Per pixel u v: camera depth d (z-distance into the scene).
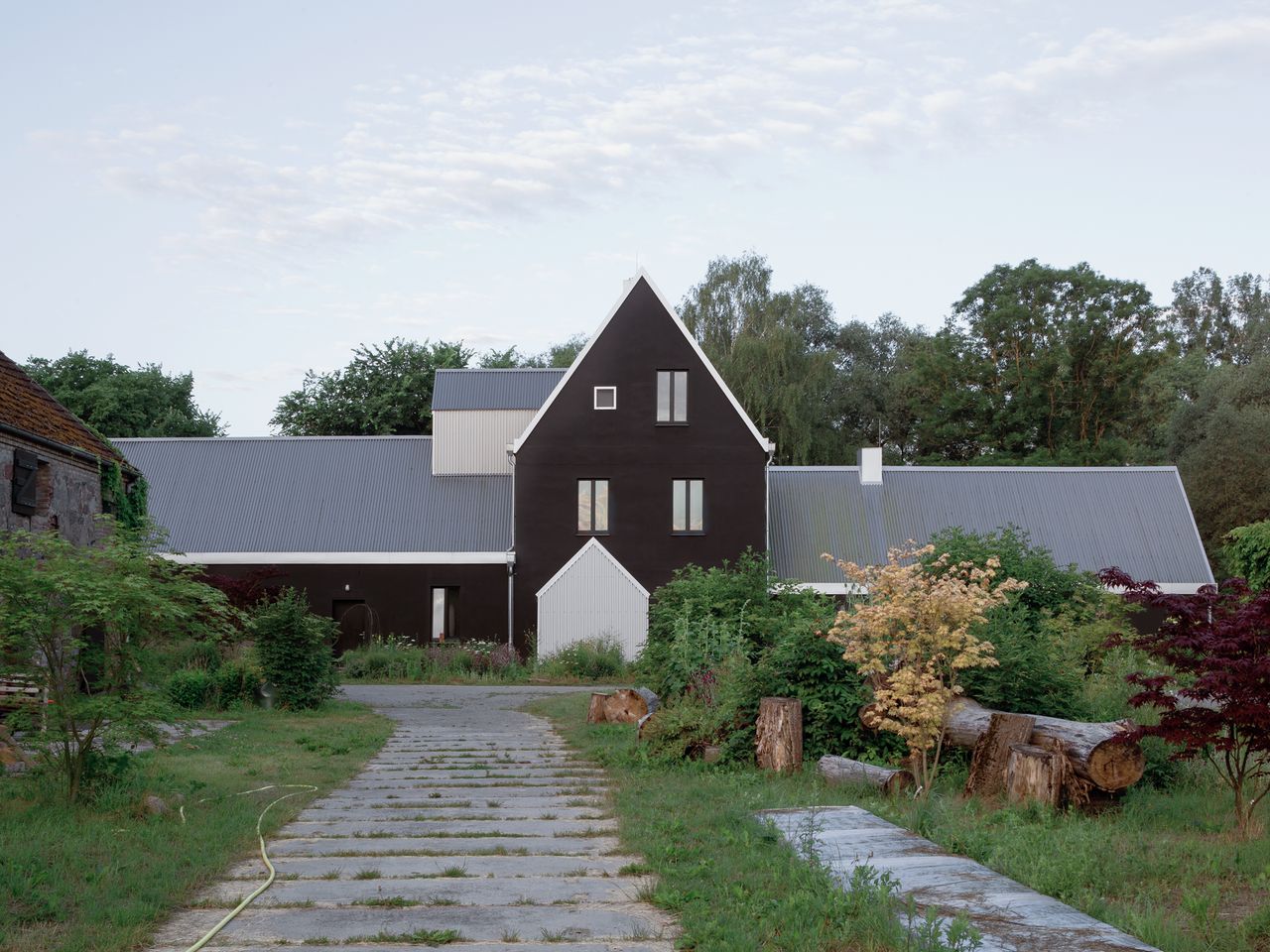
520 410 38.88
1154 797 11.05
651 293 35.88
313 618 22.64
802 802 10.80
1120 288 55.53
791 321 57.22
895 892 7.02
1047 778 10.41
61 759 10.69
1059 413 55.84
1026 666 13.20
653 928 6.61
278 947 6.29
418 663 31.88
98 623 10.70
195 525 36.97
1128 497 37.62
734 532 35.09
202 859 8.34
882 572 12.08
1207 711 9.79
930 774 11.80
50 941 6.30
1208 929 6.74
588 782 13.06
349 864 8.38
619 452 35.44
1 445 16.84
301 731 18.23
